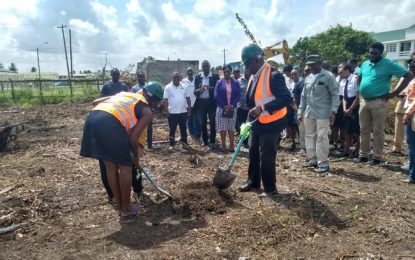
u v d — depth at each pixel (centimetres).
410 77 620
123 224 428
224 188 508
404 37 5647
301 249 369
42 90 2467
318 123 641
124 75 2055
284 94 484
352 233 402
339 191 534
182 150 852
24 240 394
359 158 721
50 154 777
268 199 499
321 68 643
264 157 505
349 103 770
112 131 403
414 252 364
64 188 555
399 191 540
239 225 411
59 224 429
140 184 513
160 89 469
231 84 825
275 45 1346
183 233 401
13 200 496
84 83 2750
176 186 557
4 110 1847
